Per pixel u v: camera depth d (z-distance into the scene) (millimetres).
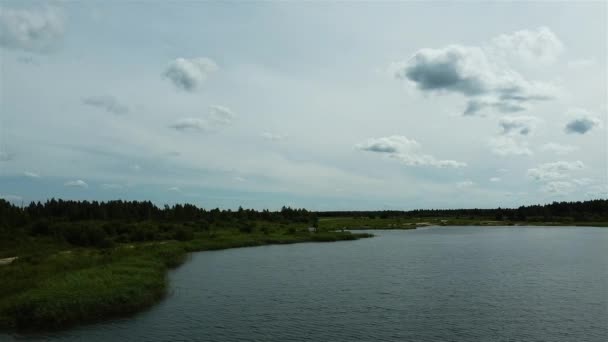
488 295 46125
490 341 31188
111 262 55250
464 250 92562
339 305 41312
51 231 88312
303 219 191750
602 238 126500
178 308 39500
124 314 36875
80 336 31094
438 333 32906
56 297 34906
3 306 33469
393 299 43938
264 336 31953
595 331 33531
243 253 85938
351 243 110812
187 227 123000
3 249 72438
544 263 71312
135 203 185625
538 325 35062
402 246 102375
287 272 61031
